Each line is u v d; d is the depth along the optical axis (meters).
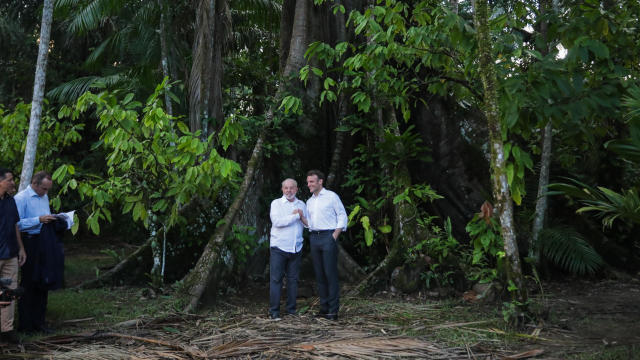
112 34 13.62
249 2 11.68
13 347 4.15
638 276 8.14
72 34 14.57
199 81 7.84
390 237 7.63
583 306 5.93
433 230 7.25
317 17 8.64
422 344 4.20
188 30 12.01
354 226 8.16
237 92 10.98
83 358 3.86
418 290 6.52
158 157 5.68
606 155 8.99
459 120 8.52
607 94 4.56
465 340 4.37
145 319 5.09
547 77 4.45
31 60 14.94
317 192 5.40
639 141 4.26
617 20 5.12
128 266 7.21
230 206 6.98
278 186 7.89
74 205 10.39
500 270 6.11
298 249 5.43
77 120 13.36
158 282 6.49
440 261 6.64
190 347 4.16
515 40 4.91
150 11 10.44
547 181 7.91
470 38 4.98
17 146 7.09
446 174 8.32
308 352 4.00
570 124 4.93
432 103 8.48
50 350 4.11
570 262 7.92
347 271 7.28
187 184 5.73
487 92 4.88
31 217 4.67
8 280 3.62
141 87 12.33
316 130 8.27
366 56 5.57
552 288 7.22
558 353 4.01
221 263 6.59
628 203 4.25
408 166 8.40
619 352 3.94
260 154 7.46
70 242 13.02
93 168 13.17
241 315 5.46
